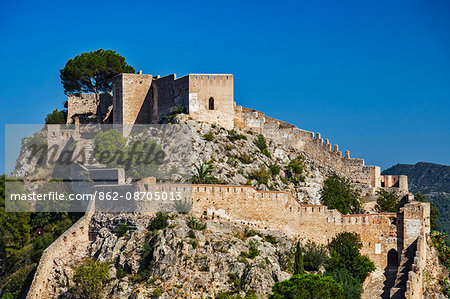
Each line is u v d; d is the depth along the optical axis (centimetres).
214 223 12712
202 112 16862
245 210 13150
